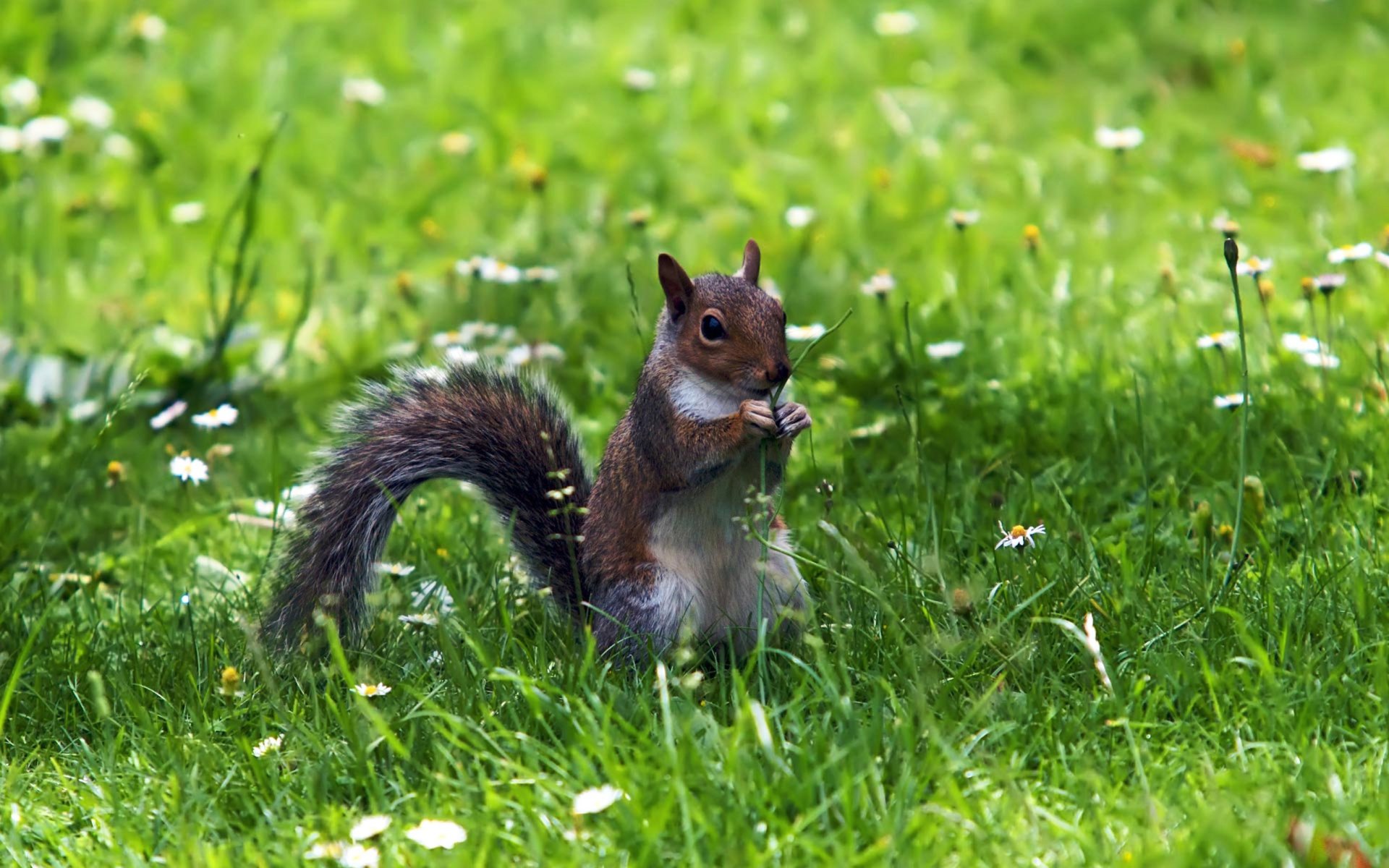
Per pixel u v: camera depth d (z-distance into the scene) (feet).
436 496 34.19
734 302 25.46
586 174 56.70
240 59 68.03
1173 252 45.57
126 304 48.11
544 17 74.43
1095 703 22.03
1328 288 34.71
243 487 36.42
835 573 24.73
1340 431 31.91
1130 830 19.15
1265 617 24.41
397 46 69.36
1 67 66.64
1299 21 66.74
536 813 19.81
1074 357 38.42
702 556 26.13
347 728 21.97
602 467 26.99
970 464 33.55
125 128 61.67
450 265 49.03
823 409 37.01
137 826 20.74
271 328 46.32
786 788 19.88
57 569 32.60
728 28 72.33
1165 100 60.18
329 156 59.16
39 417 41.42
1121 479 31.91
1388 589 25.13
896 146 57.72
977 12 71.20
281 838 20.33
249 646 25.76
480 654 22.63
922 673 23.08
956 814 19.34
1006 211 50.62
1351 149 52.65
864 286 42.65
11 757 23.86
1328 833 18.40
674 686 23.93
